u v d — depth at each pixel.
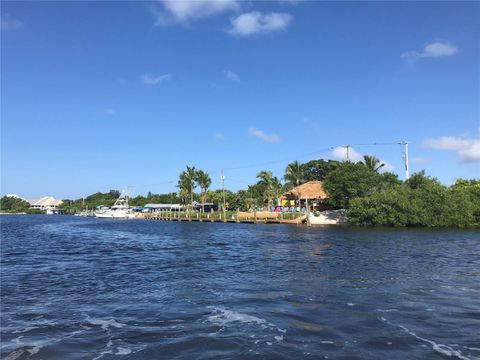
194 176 131.12
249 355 9.44
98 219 155.88
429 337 10.48
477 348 9.68
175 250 34.97
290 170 100.81
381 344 9.99
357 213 68.38
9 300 15.69
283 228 66.25
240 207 123.81
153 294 16.44
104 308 14.22
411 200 64.38
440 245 35.62
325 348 9.78
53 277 21.22
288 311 13.21
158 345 10.27
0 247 39.47
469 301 14.37
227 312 13.24
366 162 85.38
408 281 18.30
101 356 9.59
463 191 67.00
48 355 9.73
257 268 23.06
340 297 15.12
